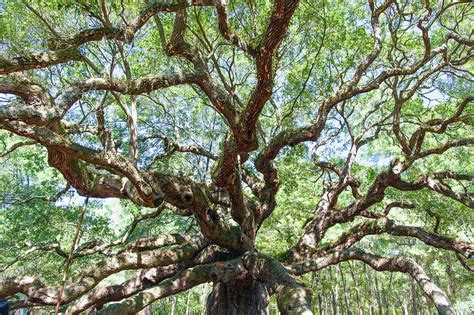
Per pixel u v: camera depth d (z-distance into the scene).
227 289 13.98
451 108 17.97
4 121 7.04
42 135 8.12
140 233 19.09
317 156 19.06
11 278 11.84
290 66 16.98
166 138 16.70
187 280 12.18
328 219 16.95
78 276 12.35
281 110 17.52
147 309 25.47
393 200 19.77
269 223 21.64
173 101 19.06
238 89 18.41
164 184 10.91
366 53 15.72
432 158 20.77
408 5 16.02
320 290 26.81
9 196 16.64
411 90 15.83
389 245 31.83
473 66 18.41
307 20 14.75
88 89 8.43
